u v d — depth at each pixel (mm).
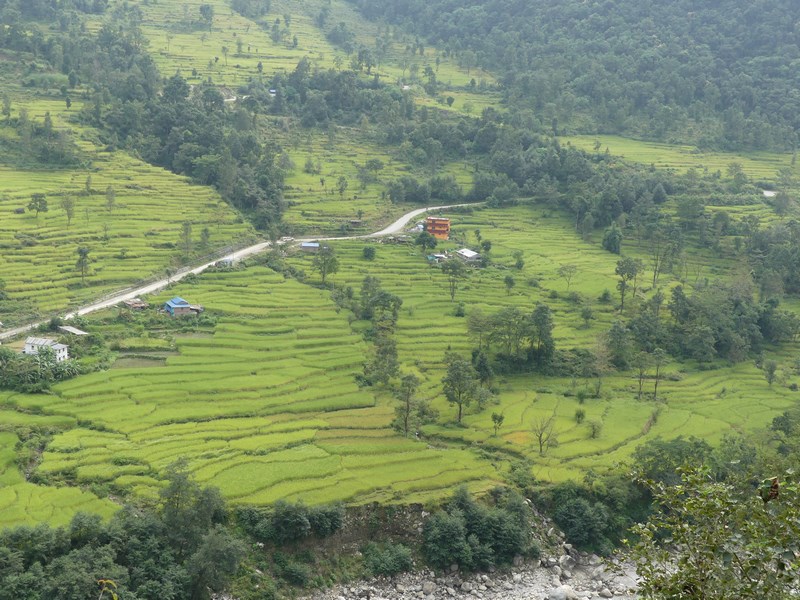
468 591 100750
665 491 42500
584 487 115625
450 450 124250
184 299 166500
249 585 93688
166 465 107750
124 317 155500
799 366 168000
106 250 182125
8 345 138375
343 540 103000
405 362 154375
